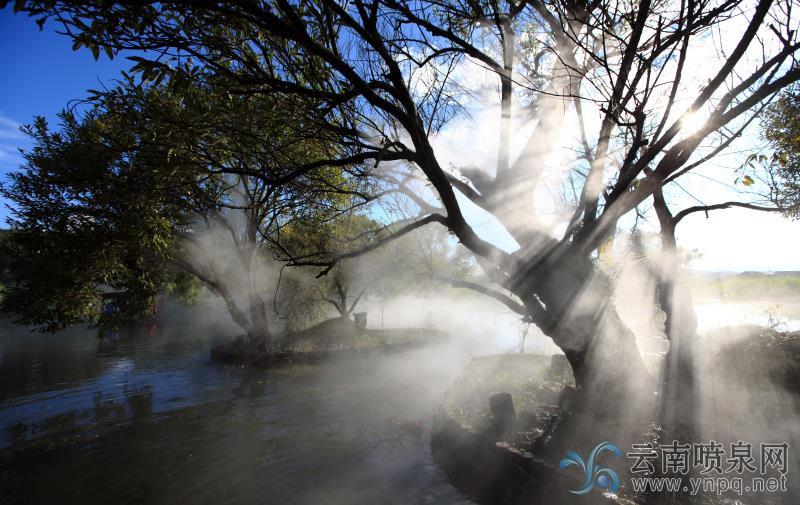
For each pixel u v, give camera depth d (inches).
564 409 260.8
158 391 494.6
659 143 165.0
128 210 439.2
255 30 174.2
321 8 167.5
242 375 574.9
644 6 152.8
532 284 228.8
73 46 135.0
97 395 480.1
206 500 250.1
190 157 201.0
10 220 505.0
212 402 448.1
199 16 150.3
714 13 144.2
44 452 324.2
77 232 500.1
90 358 704.4
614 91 164.7
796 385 264.8
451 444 282.0
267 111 180.7
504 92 225.8
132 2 126.0
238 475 279.4
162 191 244.7
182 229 644.1
